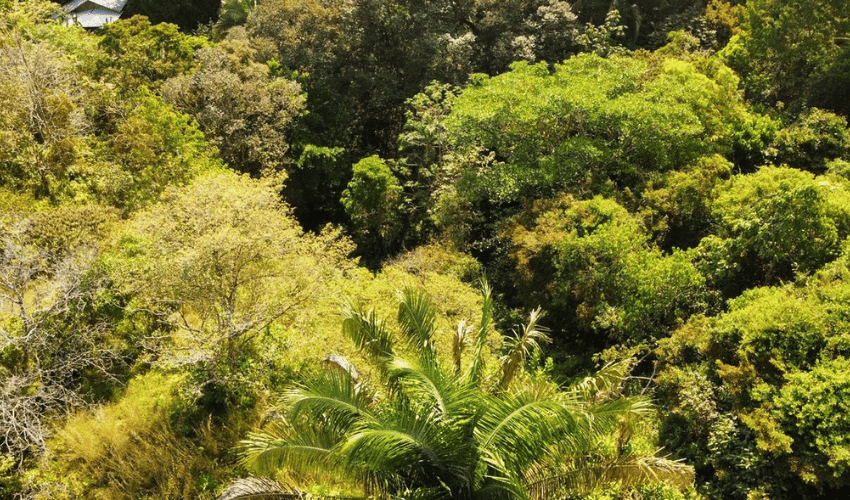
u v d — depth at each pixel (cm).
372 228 2323
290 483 912
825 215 1416
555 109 1766
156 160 1664
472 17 2950
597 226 1641
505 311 1736
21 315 962
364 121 2900
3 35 1830
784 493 1094
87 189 1534
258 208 1120
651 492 1044
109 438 970
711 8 2875
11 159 1488
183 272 972
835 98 2142
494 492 692
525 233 1684
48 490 873
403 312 866
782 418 1063
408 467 720
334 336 1118
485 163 2058
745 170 1989
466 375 805
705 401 1202
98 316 1108
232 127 2117
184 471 944
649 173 1817
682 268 1454
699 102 1888
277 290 1069
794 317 1167
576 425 650
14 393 930
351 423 714
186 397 1030
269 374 1092
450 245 1897
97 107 1988
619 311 1491
